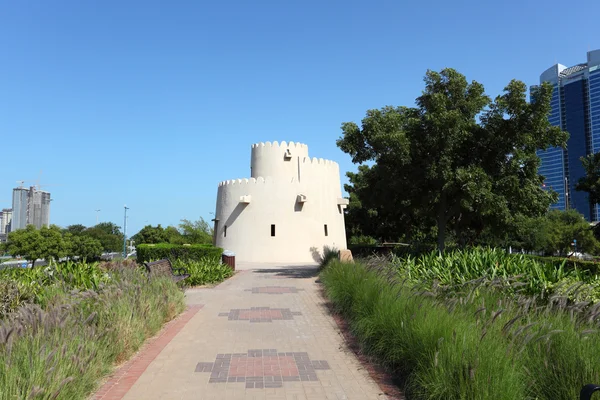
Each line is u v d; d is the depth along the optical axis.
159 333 9.26
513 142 16.69
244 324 10.16
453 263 11.22
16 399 4.36
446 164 16.28
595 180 20.95
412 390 5.71
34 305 6.96
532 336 5.27
